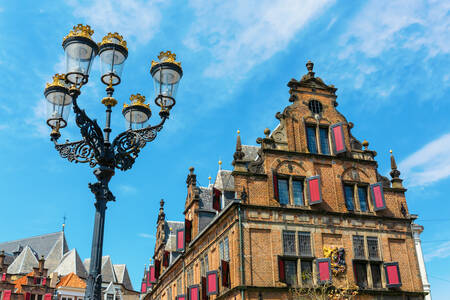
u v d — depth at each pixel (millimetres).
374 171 31750
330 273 26781
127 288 85875
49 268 80625
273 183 28797
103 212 10453
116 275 86312
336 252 28047
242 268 25969
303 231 28125
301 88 32562
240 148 29531
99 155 10922
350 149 31828
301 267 27219
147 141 12070
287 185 29391
